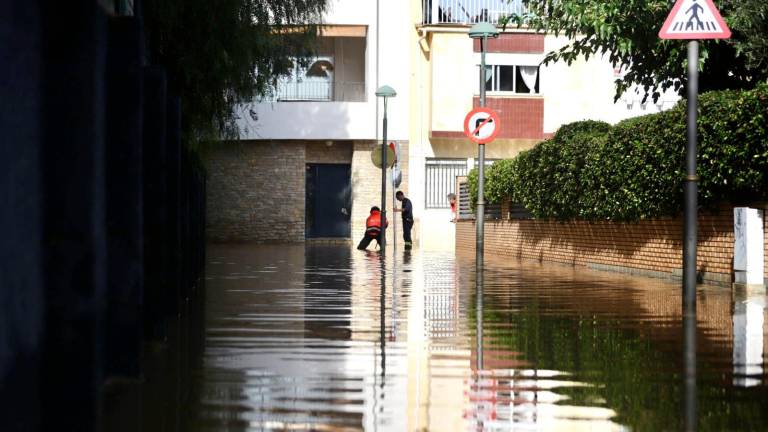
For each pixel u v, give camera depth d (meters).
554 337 17.27
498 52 77.56
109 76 12.70
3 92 7.18
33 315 8.27
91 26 9.09
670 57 34.22
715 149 28.94
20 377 7.72
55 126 8.97
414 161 78.88
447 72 77.44
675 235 33.34
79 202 8.93
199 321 19.83
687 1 22.20
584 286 30.14
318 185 79.88
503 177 52.81
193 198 28.22
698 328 18.70
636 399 11.34
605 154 36.69
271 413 10.47
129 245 12.59
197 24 29.48
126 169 12.66
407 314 21.39
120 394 11.55
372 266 43.09
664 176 31.53
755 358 14.64
